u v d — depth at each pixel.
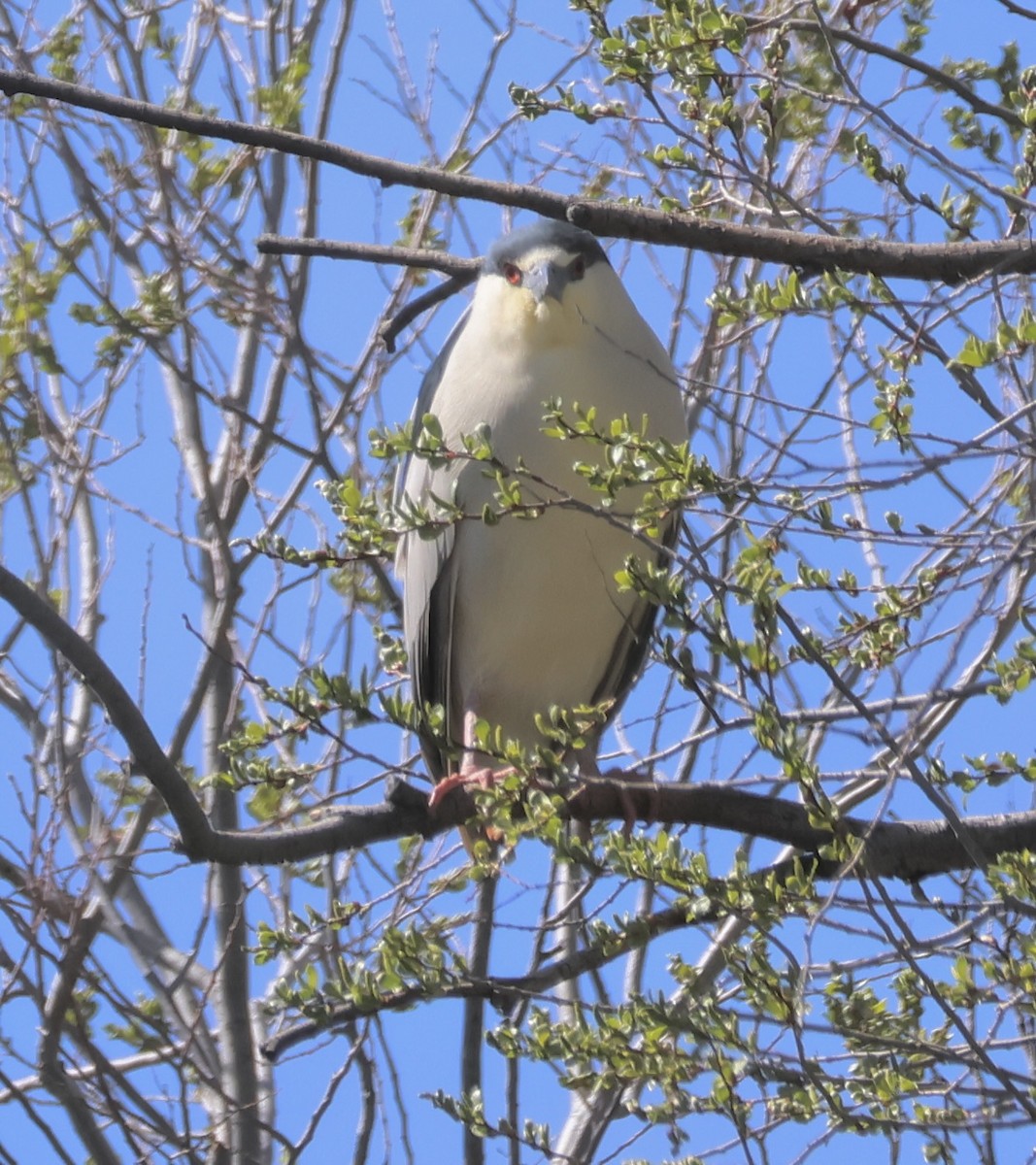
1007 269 6.45
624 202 10.62
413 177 7.50
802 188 10.47
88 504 12.73
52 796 10.77
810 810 6.10
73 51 12.76
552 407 6.14
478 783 8.00
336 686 6.96
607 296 10.02
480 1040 9.04
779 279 6.32
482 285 10.24
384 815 7.98
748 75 7.12
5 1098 10.52
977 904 6.46
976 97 6.81
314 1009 6.74
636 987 9.85
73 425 12.28
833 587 6.43
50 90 7.55
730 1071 6.12
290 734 7.29
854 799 9.28
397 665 8.65
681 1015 6.34
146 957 10.34
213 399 11.05
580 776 7.08
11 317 11.93
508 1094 8.88
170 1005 10.27
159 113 7.54
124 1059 11.20
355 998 6.68
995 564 5.71
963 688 6.02
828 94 7.21
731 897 6.18
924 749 7.78
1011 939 6.54
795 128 9.91
